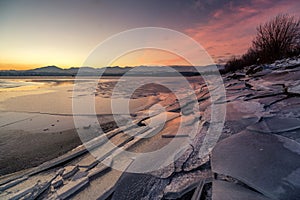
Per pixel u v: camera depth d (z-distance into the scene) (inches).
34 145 129.0
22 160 107.1
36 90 536.4
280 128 89.8
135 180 68.6
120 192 63.5
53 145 128.0
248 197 49.6
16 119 206.4
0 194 70.7
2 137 147.2
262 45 482.0
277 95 162.2
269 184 52.9
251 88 227.0
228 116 124.4
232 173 60.4
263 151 70.1
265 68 349.4
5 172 94.5
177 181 64.3
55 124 180.7
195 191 56.9
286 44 439.2
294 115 106.1
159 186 63.5
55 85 728.3
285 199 47.5
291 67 270.2
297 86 160.4
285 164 60.4
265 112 120.3
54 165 89.5
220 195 51.4
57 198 65.3
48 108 266.4
